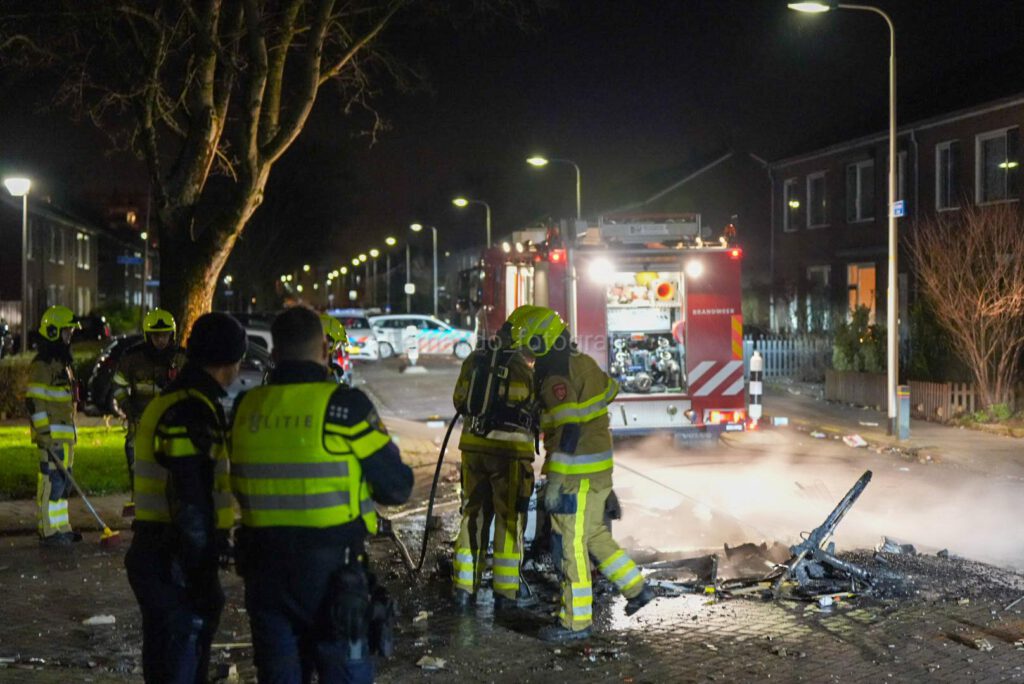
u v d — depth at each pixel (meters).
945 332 19.47
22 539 9.67
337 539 3.87
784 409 21.00
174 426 3.98
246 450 3.90
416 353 33.91
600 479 6.58
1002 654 6.23
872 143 30.02
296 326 4.03
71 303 57.47
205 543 3.96
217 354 4.14
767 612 7.09
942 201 26.95
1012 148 24.50
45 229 51.44
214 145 17.28
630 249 14.87
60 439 9.32
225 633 6.73
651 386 15.20
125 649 6.43
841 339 23.00
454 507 11.55
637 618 6.99
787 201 35.50
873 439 16.44
